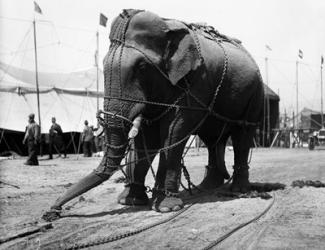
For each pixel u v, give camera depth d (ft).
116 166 25.11
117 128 24.97
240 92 31.55
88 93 106.42
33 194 34.37
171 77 26.27
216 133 32.94
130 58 25.02
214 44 30.42
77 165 63.62
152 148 28.94
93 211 26.86
